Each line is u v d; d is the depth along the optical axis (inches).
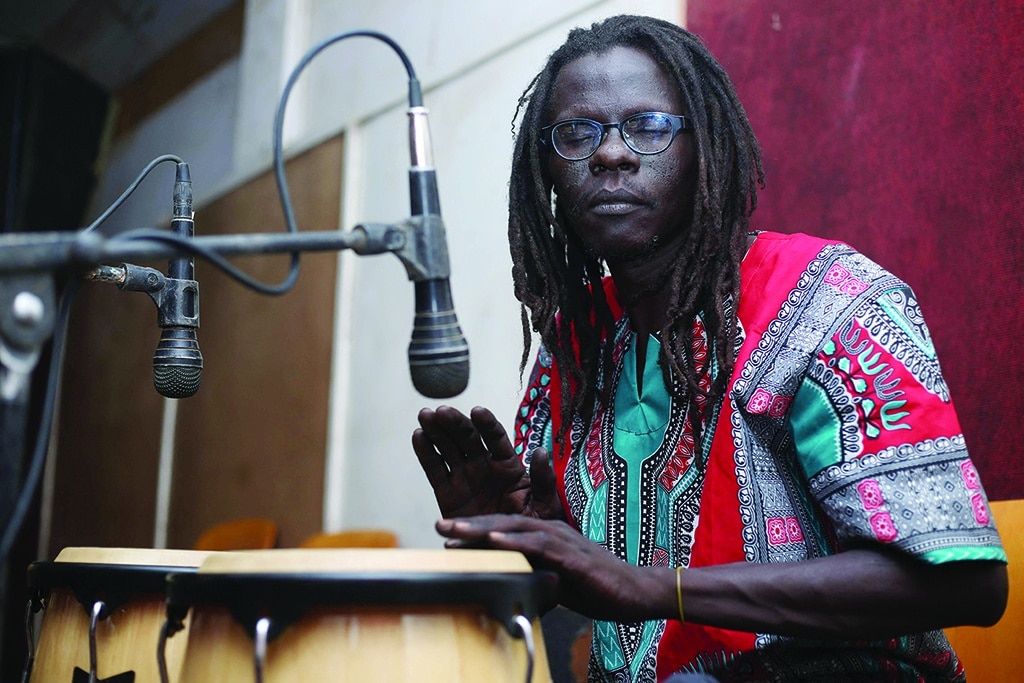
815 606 48.7
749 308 56.4
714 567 49.6
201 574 42.1
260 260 183.5
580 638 87.7
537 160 62.7
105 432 224.7
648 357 61.0
